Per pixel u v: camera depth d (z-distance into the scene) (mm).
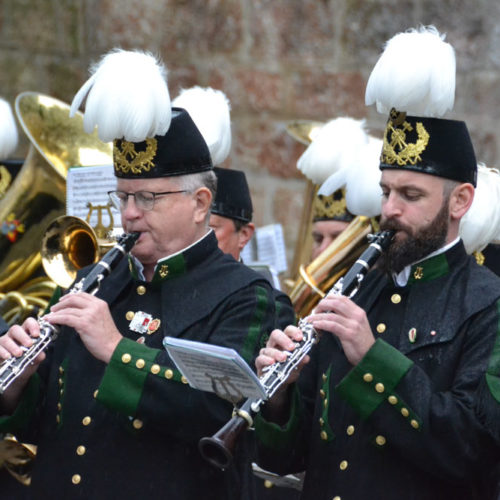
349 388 9805
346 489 10023
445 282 10148
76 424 10727
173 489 10430
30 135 14414
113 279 11203
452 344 9883
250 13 22719
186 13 23141
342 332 9766
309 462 10539
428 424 9570
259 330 10594
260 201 22875
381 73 10250
